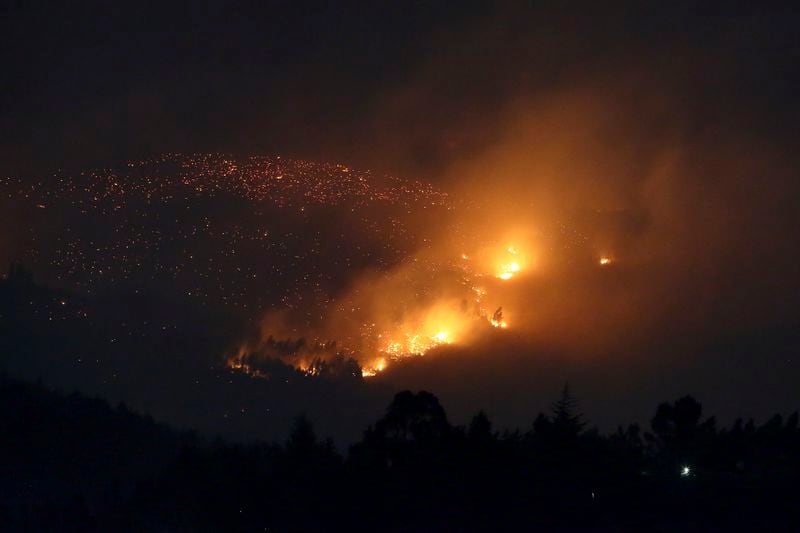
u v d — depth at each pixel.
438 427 28.00
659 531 25.72
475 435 27.73
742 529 25.84
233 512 26.94
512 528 25.92
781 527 25.92
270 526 26.52
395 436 28.09
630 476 28.20
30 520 27.12
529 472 27.34
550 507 26.59
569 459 27.83
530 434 28.81
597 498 27.14
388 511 26.44
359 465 27.48
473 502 26.61
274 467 27.92
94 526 27.08
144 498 28.06
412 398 28.23
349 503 26.59
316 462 27.64
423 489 26.86
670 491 27.88
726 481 28.66
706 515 26.56
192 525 26.91
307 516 26.48
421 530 25.86
